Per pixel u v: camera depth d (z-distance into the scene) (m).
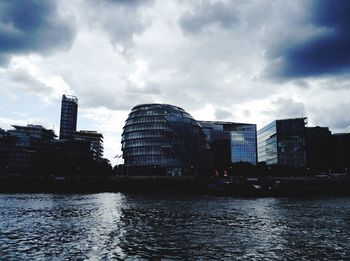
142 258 27.89
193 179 139.62
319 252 30.23
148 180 140.88
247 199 99.12
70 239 35.25
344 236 37.75
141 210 64.19
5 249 30.58
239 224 46.50
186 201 88.12
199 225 45.28
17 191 136.62
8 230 40.62
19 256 28.14
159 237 36.69
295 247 32.16
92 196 109.69
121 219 51.03
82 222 47.69
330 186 129.88
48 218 51.84
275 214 58.75
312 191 124.94
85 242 33.78
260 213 60.22
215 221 49.31
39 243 33.19
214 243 33.66
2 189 135.88
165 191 138.38
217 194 115.31
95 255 28.69
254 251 30.42
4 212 59.16
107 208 67.81
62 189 138.75
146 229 41.84
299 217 54.66
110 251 30.12
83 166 186.62
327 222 48.91
